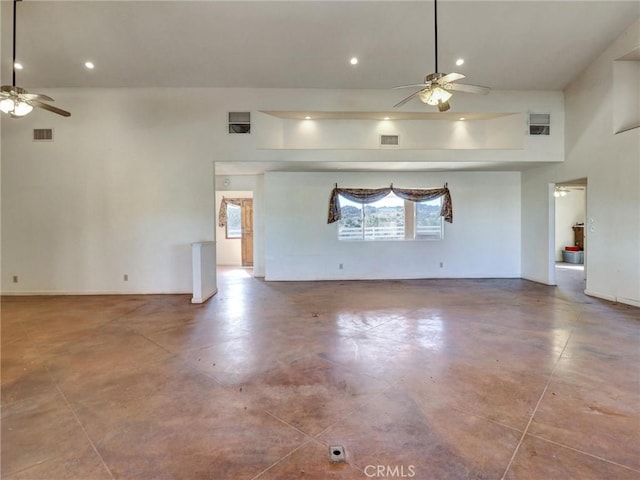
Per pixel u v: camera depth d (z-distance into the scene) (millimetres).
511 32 4625
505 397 2320
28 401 2318
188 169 5777
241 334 3697
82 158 5754
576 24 4539
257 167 6480
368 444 1844
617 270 4977
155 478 1616
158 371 2777
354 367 2826
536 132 5973
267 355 3102
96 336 3656
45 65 5078
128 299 5453
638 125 4973
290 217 7086
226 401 2303
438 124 6535
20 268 5840
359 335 3627
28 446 1846
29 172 5770
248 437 1913
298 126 6352
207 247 5492
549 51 5008
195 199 5797
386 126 6473
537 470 1639
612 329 3748
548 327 3844
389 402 2271
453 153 5945
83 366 2879
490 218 7246
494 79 5598
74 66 5129
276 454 1772
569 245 10195
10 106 3703
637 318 4156
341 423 2039
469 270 7309
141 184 5785
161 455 1771
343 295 5660
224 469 1668
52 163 5758
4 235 5816
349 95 5824
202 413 2158
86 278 5852
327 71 5344
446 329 3807
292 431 1964
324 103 5805
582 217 10195
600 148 5180
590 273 5469
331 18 4359
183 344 3396
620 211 4891
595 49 4996
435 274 7293
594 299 5211
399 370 2762
